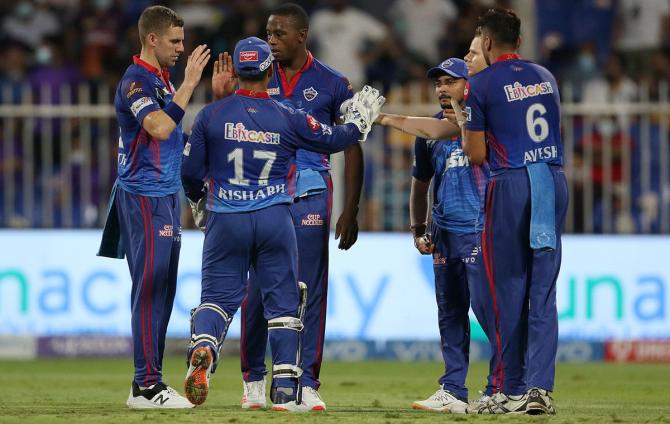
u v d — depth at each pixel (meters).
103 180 46.00
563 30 58.97
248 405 26.06
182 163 24.09
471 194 26.44
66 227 45.66
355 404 28.48
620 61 57.88
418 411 25.62
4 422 21.94
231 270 23.92
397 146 45.97
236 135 23.66
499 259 23.86
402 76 55.34
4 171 46.25
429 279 45.28
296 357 24.20
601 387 35.59
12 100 54.28
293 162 24.23
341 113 26.61
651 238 45.09
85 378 37.94
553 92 23.92
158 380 25.95
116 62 57.56
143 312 25.67
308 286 26.31
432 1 57.75
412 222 28.56
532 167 23.62
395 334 45.25
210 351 22.92
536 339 23.55
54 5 59.00
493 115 23.77
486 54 24.38
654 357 45.16
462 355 26.92
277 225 23.84
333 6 56.44
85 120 46.06
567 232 45.50
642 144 45.53
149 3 58.75
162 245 25.69
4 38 56.19
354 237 27.73
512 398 24.27
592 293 45.06
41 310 45.31
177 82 54.50
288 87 26.58
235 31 55.25
